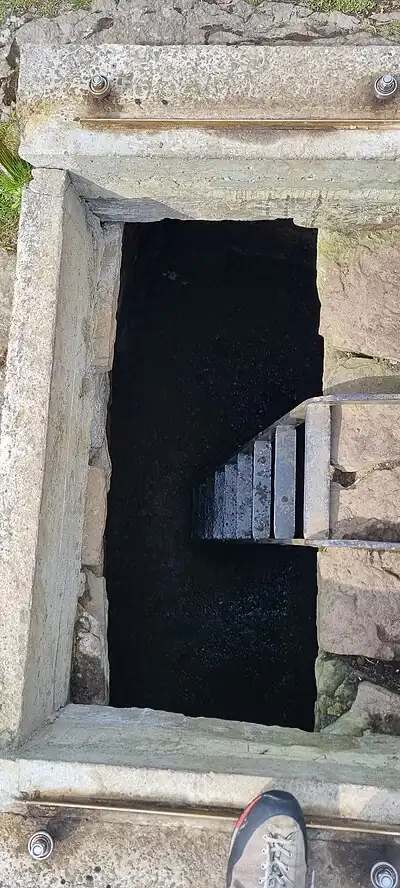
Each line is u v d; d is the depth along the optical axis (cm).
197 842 204
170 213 280
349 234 288
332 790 199
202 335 441
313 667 397
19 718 213
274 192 256
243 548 443
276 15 271
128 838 205
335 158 224
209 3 273
